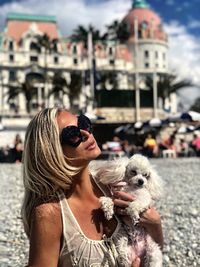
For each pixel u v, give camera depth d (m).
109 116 49.34
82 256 2.56
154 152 30.28
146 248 2.74
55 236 2.53
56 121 2.61
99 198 2.72
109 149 29.61
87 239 2.58
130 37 114.25
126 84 110.56
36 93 80.00
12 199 11.31
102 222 2.68
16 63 100.94
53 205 2.55
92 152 2.65
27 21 106.25
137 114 50.38
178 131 38.22
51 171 2.54
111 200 2.68
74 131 2.57
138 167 2.82
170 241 6.85
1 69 100.06
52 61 103.31
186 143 35.56
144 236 2.75
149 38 113.75
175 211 9.23
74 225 2.56
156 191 2.88
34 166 2.57
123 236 2.70
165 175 17.36
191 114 31.28
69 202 2.62
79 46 105.00
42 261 2.50
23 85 75.25
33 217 2.54
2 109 93.50
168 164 23.58
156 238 2.81
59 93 81.25
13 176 17.67
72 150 2.60
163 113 55.41
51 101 81.12
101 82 81.44
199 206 9.81
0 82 99.31
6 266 5.71
